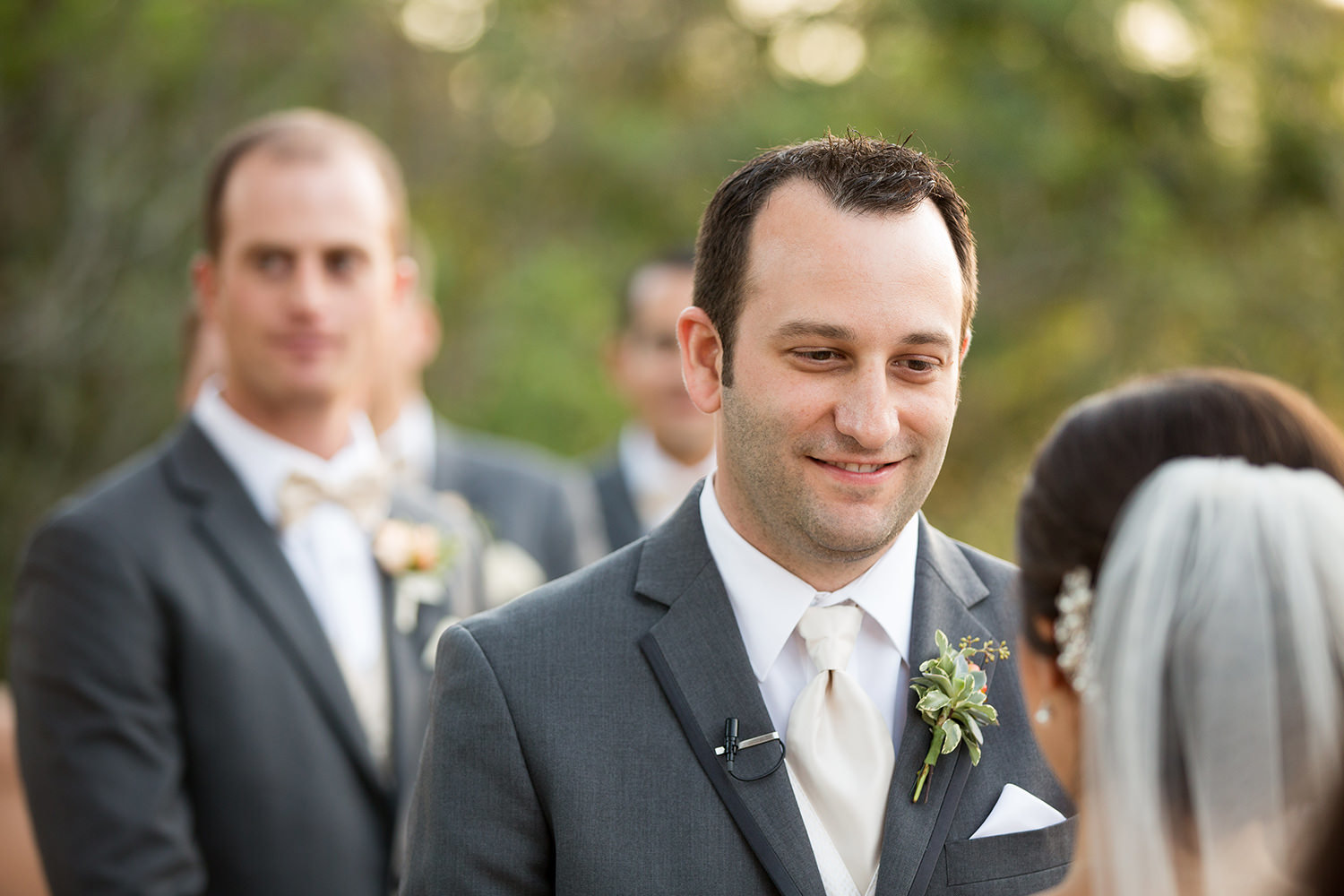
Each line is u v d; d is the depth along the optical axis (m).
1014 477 14.54
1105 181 13.15
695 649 2.95
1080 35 12.67
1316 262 13.29
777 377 2.76
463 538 5.19
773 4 14.26
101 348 12.16
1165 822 2.21
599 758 2.86
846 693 2.88
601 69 14.30
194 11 11.63
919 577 3.08
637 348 7.37
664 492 7.42
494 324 12.92
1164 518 2.30
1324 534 2.25
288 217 4.60
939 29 13.08
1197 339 13.27
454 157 13.98
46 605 4.25
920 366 2.77
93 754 4.10
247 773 4.25
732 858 2.78
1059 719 2.52
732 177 2.92
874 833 2.83
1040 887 2.84
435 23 13.87
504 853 2.84
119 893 3.99
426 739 3.07
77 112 12.37
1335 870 1.88
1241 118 13.05
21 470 12.27
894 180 2.77
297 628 4.41
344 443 4.93
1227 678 2.20
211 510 4.49
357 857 4.34
